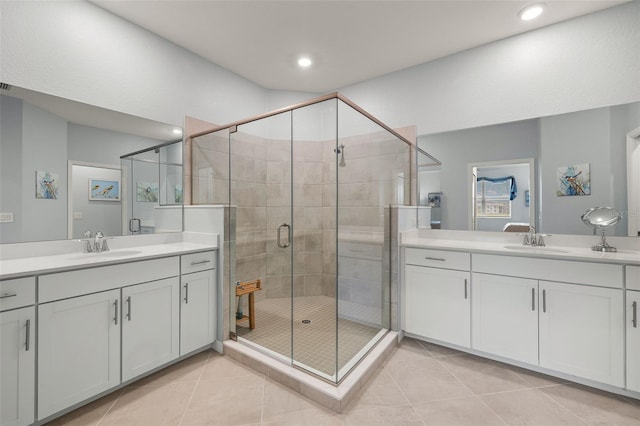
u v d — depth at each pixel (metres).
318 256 2.62
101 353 1.63
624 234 2.00
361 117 2.20
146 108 2.36
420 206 2.85
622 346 1.65
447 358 2.19
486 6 2.07
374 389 1.81
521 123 2.37
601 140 2.08
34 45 1.80
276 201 2.85
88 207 2.04
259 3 2.06
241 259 2.84
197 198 2.65
